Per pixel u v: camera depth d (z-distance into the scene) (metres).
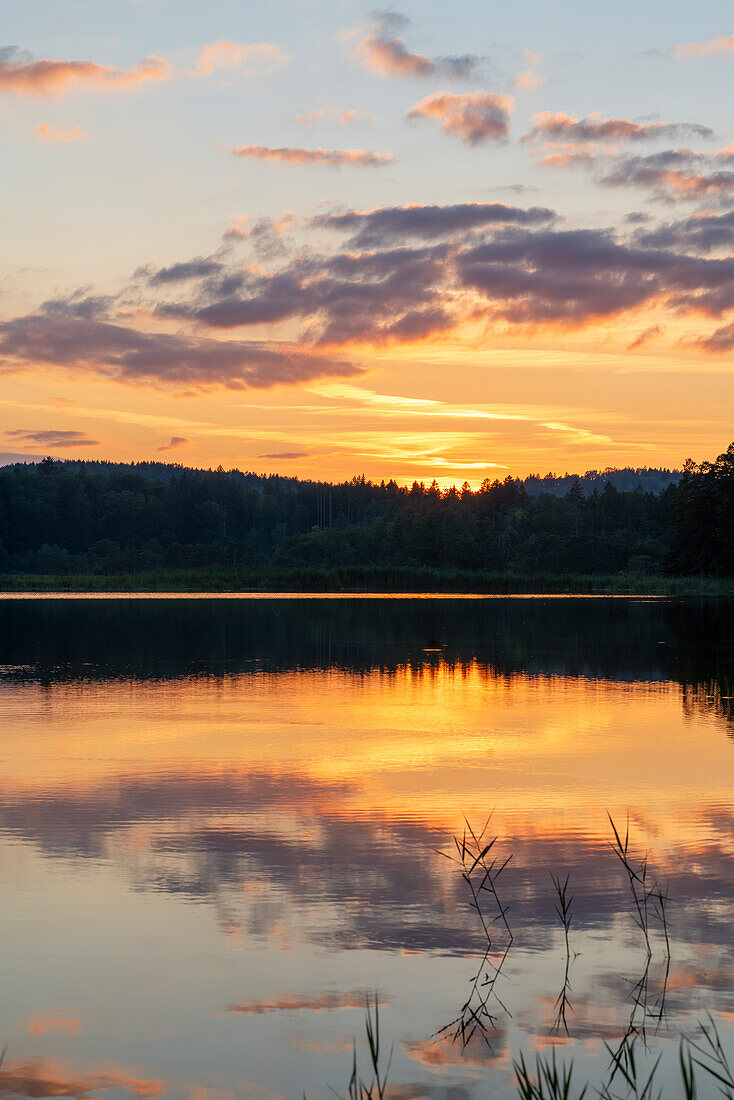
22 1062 8.41
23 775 18.38
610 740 22.19
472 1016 9.27
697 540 151.38
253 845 14.16
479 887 12.48
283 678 33.31
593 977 10.05
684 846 14.13
